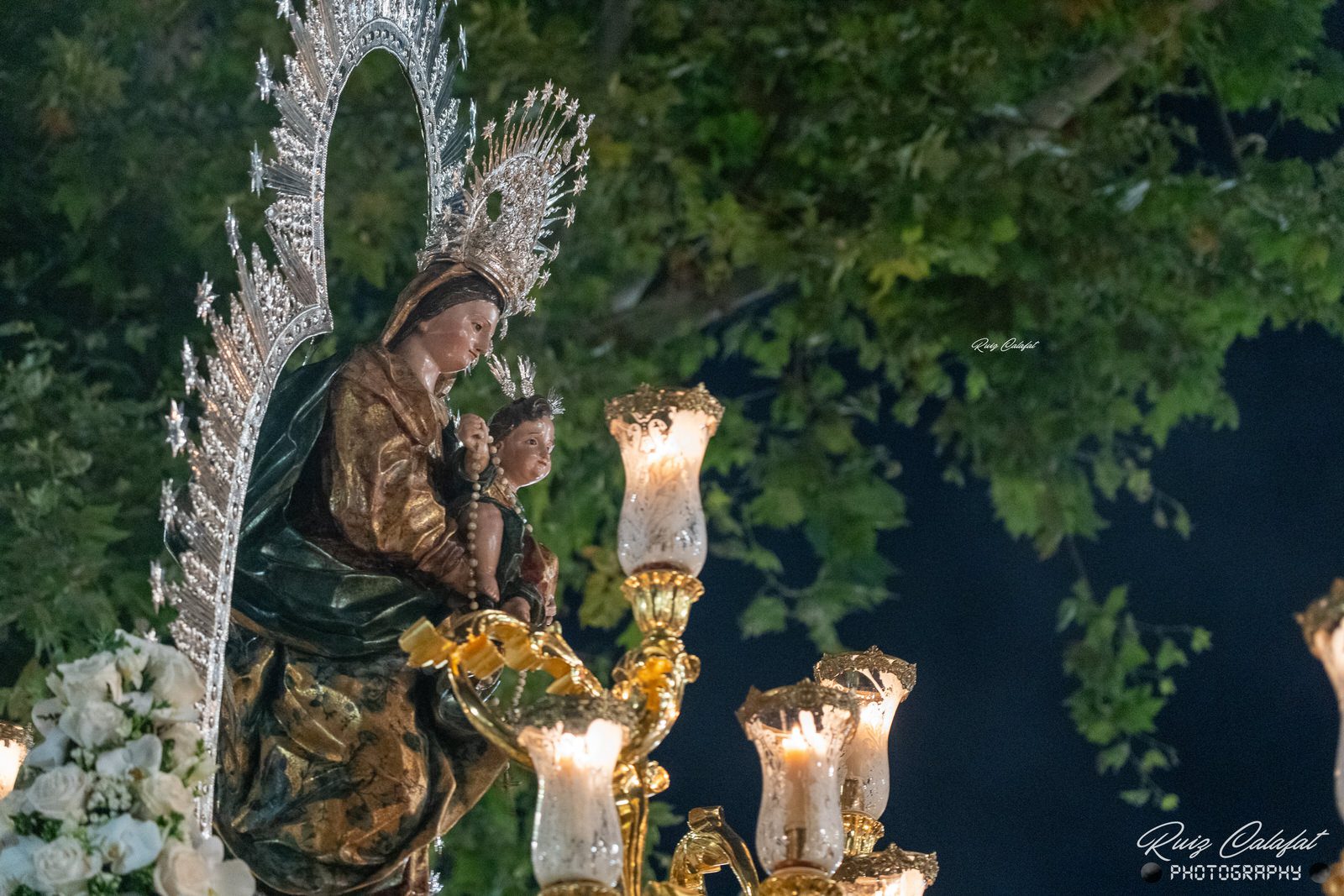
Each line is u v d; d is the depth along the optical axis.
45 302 20.30
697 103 25.72
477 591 11.73
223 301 20.55
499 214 13.34
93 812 9.66
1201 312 26.86
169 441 10.91
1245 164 27.09
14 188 20.34
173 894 9.61
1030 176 26.19
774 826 10.21
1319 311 26.81
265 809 11.12
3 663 18.27
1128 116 27.28
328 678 11.39
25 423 18.56
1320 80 27.08
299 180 12.26
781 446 26.25
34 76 20.45
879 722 12.00
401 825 11.32
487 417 21.00
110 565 18.36
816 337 26.02
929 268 26.22
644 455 10.38
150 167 20.41
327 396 11.86
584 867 9.10
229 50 21.19
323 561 11.52
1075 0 25.72
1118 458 28.91
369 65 21.11
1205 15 26.55
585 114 23.69
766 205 25.67
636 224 24.75
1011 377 26.81
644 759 10.18
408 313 12.54
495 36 23.00
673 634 10.15
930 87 25.52
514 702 11.55
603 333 24.95
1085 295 27.06
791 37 25.52
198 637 10.86
